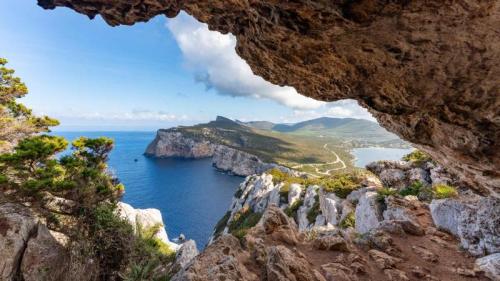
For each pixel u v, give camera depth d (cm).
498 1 506
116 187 2041
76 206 1864
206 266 856
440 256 1195
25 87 2798
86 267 1517
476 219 1234
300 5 614
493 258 1039
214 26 1022
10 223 1588
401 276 974
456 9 541
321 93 1003
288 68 923
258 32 826
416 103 798
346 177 3491
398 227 1416
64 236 1759
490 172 828
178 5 955
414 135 980
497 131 710
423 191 2017
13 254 1487
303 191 4609
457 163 958
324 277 927
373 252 1153
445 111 772
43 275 1413
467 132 772
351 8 573
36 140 1858
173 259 2256
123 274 1517
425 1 537
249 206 5634
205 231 6800
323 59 808
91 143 2047
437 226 1504
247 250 1032
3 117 2409
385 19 595
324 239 1181
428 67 691
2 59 2628
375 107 905
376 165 2705
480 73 643
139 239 1850
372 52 716
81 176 1886
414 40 635
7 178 1675
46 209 1855
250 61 1031
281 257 898
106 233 1709
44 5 949
